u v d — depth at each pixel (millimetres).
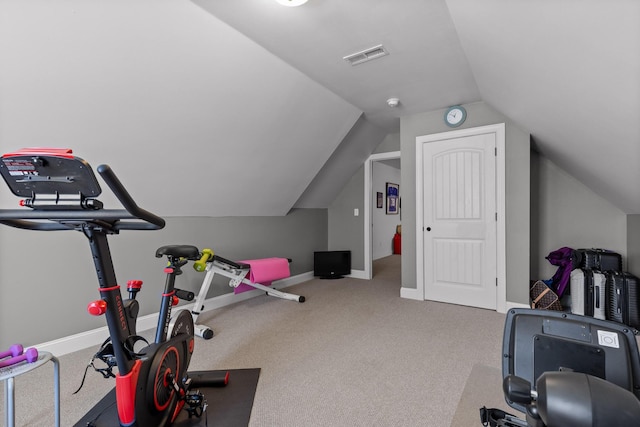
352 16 1811
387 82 2734
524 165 2949
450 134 3338
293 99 2725
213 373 1797
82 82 1700
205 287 2773
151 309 2729
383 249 7062
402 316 2920
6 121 1645
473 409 1516
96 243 1077
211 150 2621
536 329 905
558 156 2926
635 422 427
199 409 1491
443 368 1914
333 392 1659
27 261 2045
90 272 2332
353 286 4195
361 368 1917
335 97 3029
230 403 1561
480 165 3182
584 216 3240
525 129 2871
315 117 3100
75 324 2252
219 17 1799
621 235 3059
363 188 4715
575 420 446
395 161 6602
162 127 2189
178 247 1618
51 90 1647
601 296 2643
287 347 2229
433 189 3459
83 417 1343
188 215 3055
